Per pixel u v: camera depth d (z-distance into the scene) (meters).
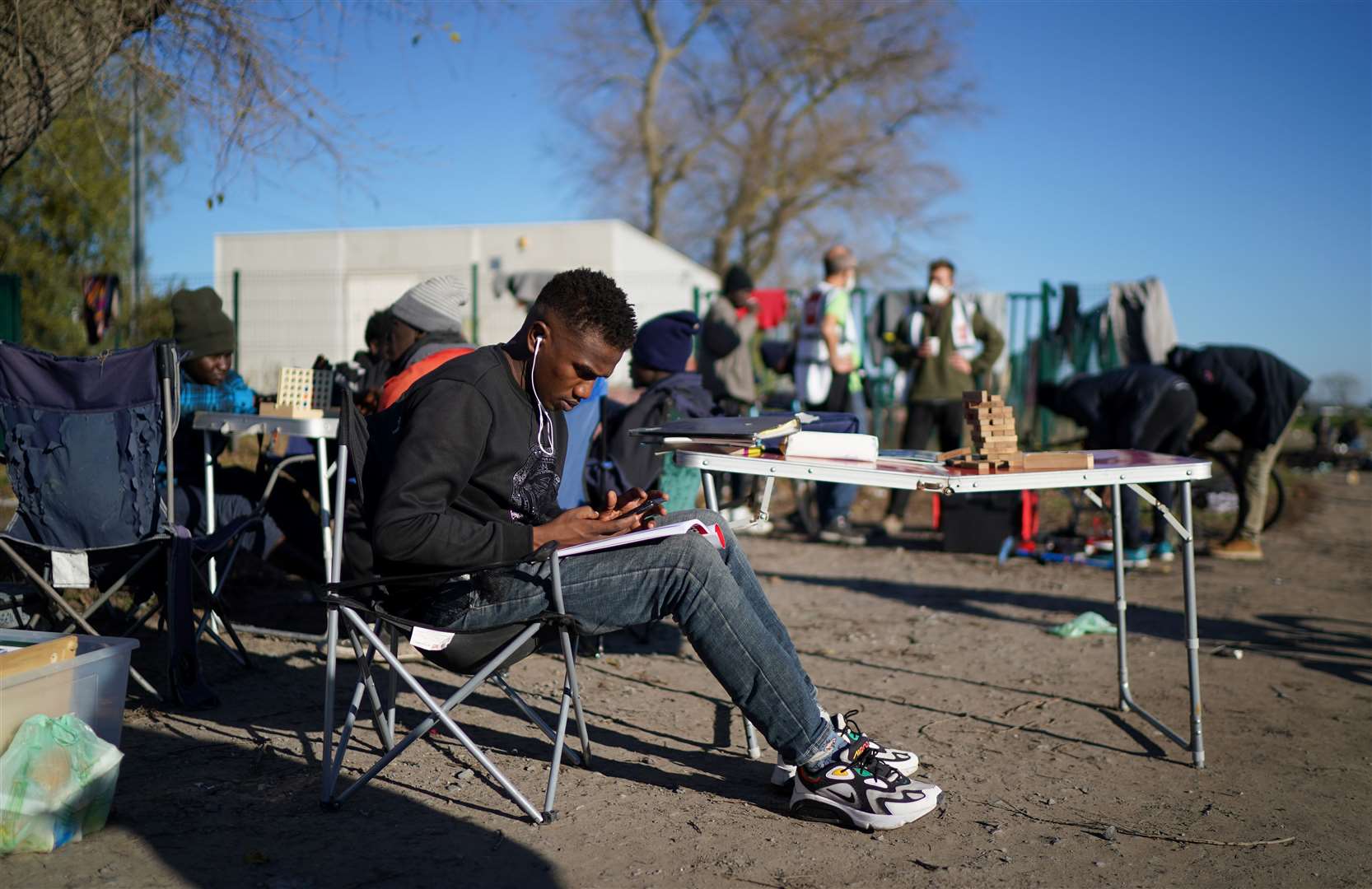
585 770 3.00
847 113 30.50
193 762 2.91
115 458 3.24
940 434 8.48
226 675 3.82
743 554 2.75
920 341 8.37
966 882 2.36
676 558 2.53
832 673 4.29
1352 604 5.99
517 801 2.58
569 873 2.30
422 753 3.08
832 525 7.93
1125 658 3.87
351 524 3.96
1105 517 8.41
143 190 11.55
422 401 2.44
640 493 2.57
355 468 2.56
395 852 2.37
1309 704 4.00
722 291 8.29
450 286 4.40
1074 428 10.68
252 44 4.46
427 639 2.47
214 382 4.39
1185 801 2.96
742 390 8.31
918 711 3.78
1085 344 10.19
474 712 3.51
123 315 11.78
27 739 2.27
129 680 3.69
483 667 2.57
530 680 3.98
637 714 3.61
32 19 3.98
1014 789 3.01
